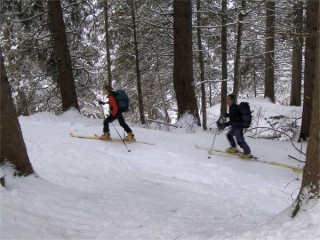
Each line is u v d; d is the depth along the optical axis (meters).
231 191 7.81
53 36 15.42
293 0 17.00
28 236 4.61
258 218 5.74
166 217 5.66
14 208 5.38
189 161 9.83
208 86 28.81
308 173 4.09
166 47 19.88
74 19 17.78
